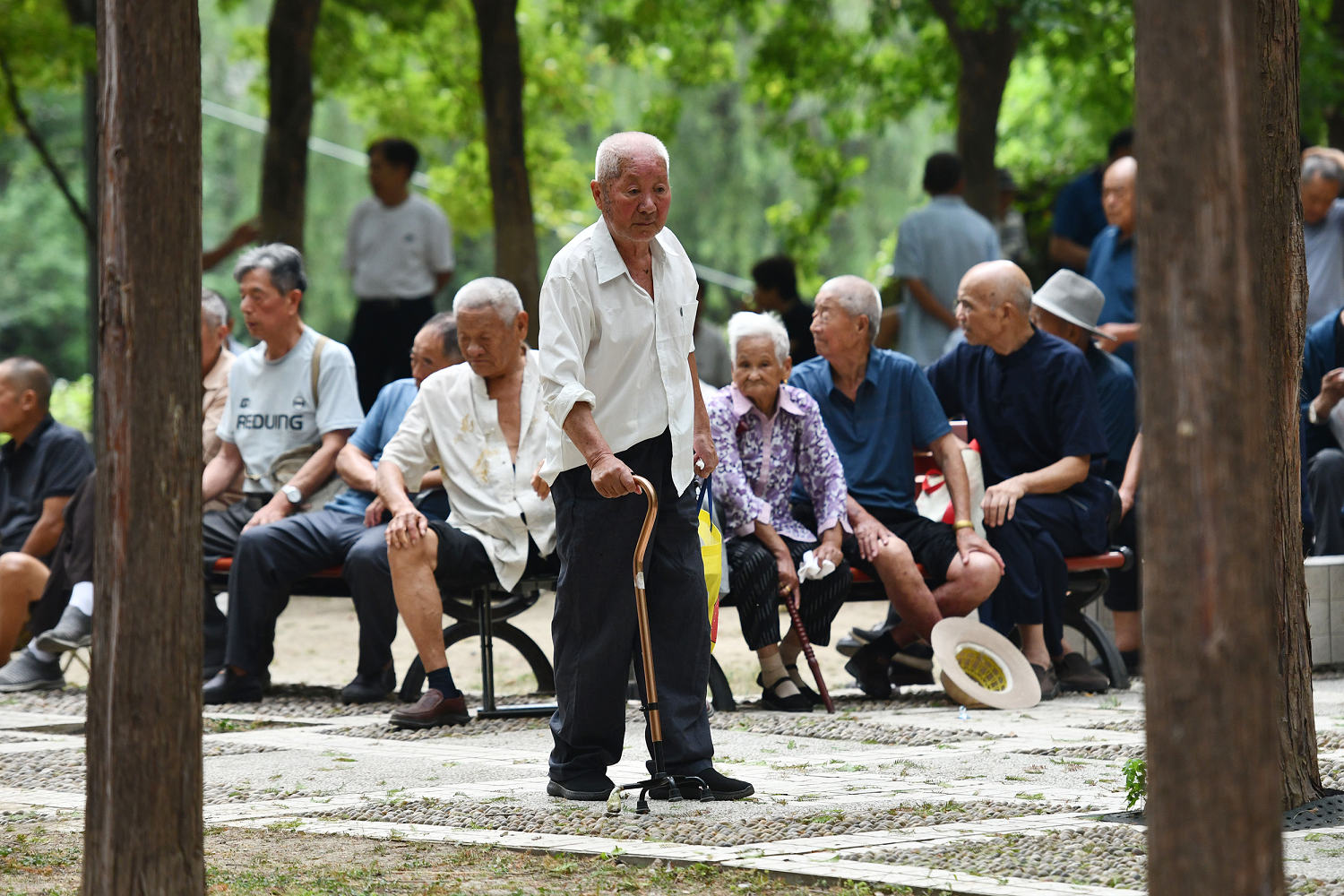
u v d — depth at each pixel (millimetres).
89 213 39688
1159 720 6648
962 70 36906
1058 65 47469
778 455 19219
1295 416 11734
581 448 12055
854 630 21297
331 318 76000
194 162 8250
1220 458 6527
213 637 20734
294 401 21016
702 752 12547
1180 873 6602
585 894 9461
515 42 35281
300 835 11383
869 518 19531
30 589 22312
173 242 8180
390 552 17703
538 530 18344
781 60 49500
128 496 8109
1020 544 19641
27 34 37812
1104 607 22406
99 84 8258
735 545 18797
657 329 12398
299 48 35562
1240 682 6539
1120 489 21859
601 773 12703
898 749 15352
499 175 35219
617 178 12109
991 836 10711
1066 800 12156
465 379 18828
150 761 8109
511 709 18156
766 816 11648
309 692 20891
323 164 75938
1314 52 39219
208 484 21234
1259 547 6586
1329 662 22891
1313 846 10430
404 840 11133
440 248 32531
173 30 8180
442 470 18719
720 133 75000
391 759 15000
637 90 70938
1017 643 20672
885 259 54156
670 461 12492
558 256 12398
